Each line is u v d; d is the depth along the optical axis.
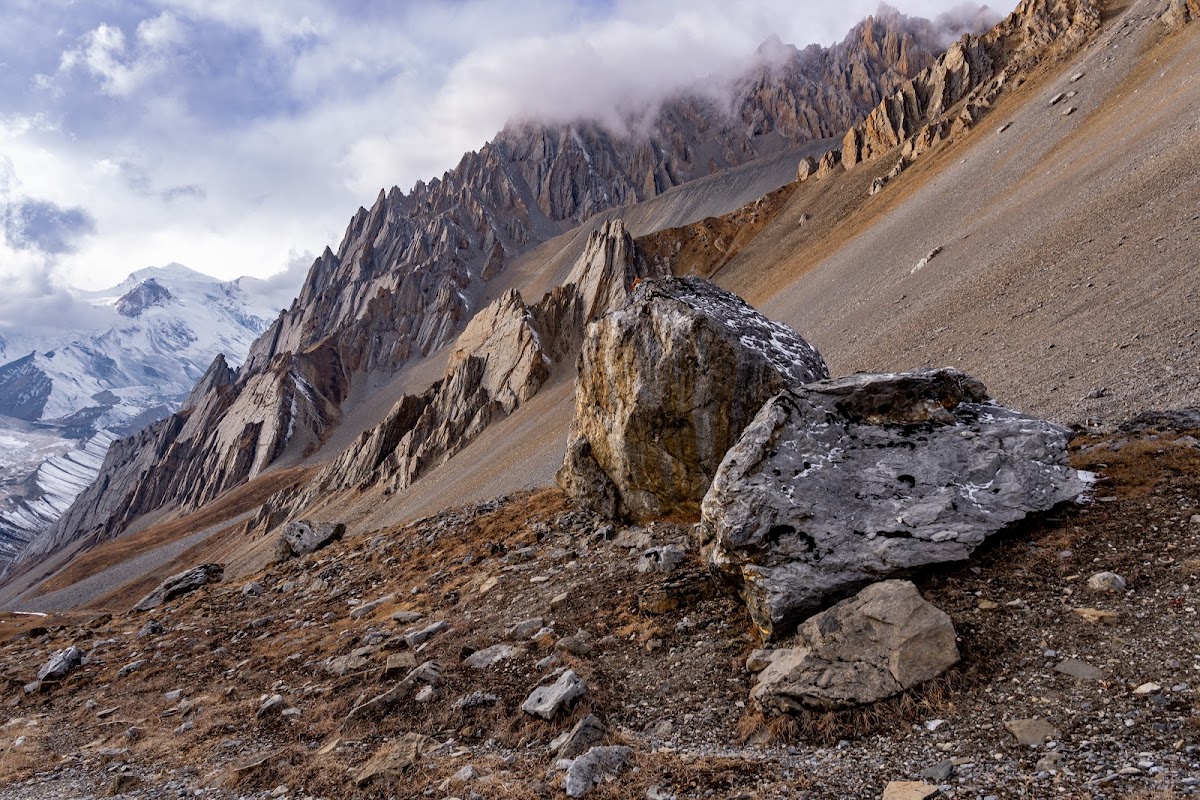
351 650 20.59
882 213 117.69
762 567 13.08
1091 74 93.00
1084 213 45.50
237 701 18.69
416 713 14.40
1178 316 26.30
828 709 10.18
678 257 184.75
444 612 21.84
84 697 22.81
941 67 160.75
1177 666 8.76
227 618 30.27
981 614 11.26
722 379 21.56
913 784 7.96
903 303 55.75
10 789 15.36
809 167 196.00
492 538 29.41
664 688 12.97
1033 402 27.00
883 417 15.53
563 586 20.59
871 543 12.94
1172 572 10.88
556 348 161.88
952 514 13.20
